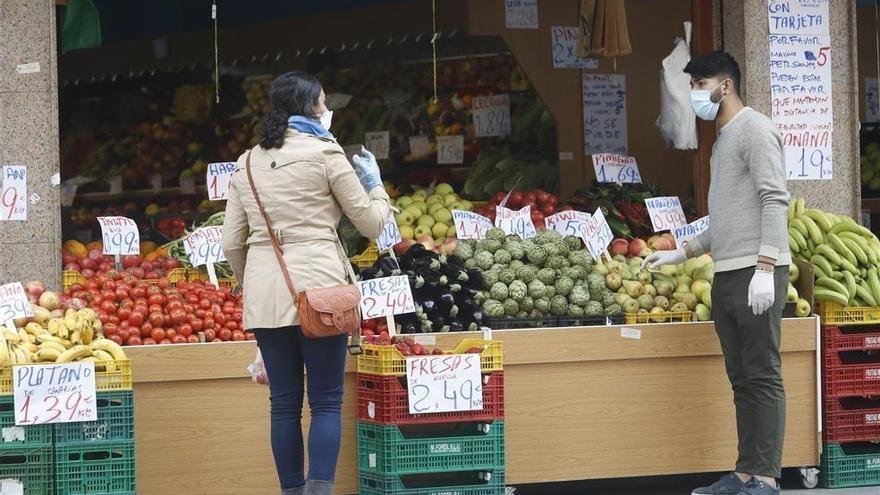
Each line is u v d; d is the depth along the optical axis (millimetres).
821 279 9320
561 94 13039
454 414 8164
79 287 8922
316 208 7277
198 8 14406
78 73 14742
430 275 8977
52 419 7531
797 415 9258
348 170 7312
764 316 8406
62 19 11133
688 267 9703
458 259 9305
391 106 13422
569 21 13086
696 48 10438
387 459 8086
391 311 8523
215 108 14102
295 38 13961
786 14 10117
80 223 13789
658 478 9906
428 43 13344
